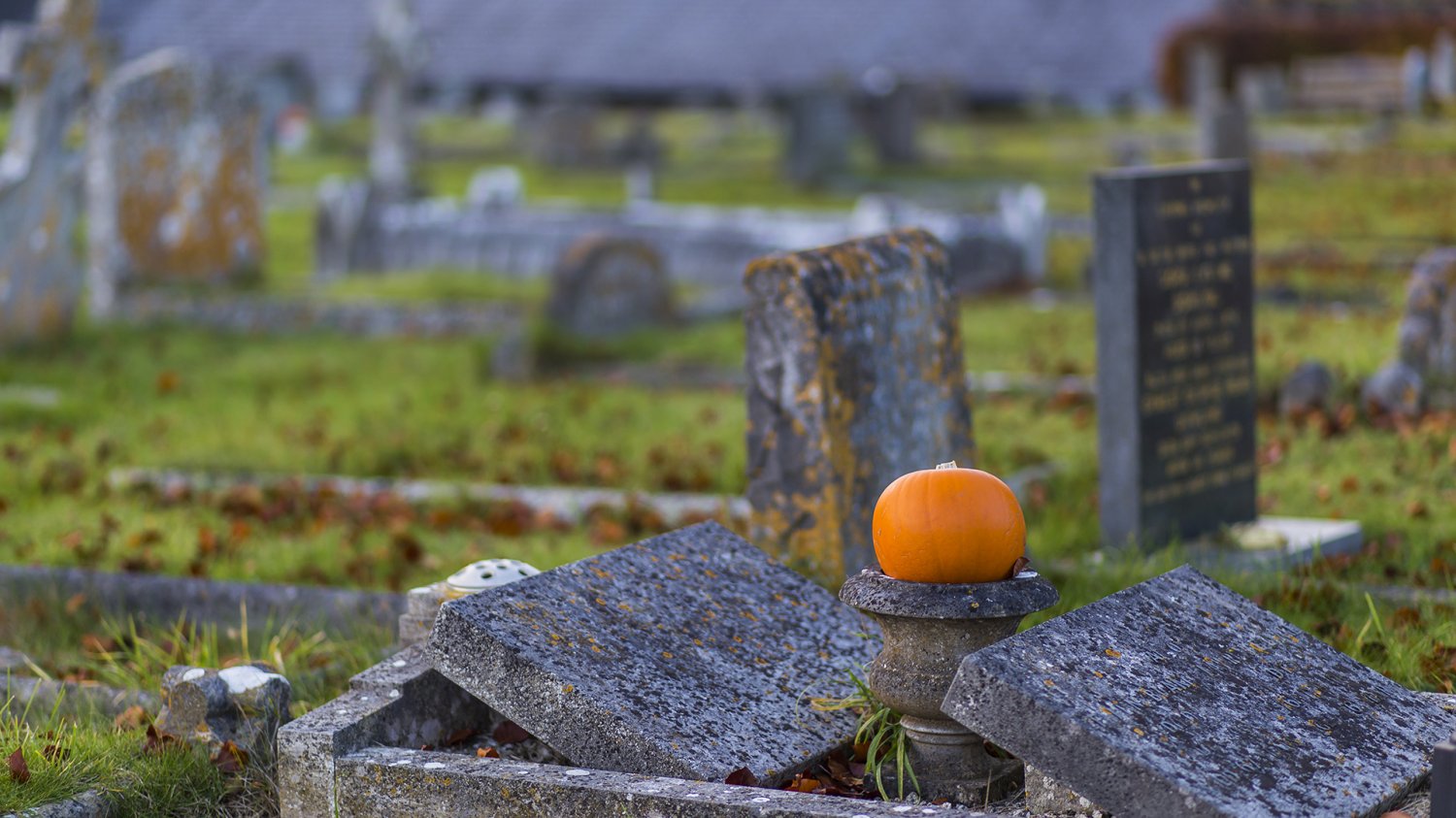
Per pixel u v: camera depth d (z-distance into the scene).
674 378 13.23
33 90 13.42
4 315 13.28
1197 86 35.25
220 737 4.59
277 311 15.29
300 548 7.26
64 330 13.86
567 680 3.86
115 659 5.75
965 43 37.47
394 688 4.25
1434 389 9.84
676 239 18.66
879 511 3.97
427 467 9.41
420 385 12.12
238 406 11.19
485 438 10.12
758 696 4.16
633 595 4.34
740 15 39.50
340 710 4.11
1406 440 8.74
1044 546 7.00
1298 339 12.05
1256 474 7.52
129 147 15.70
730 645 4.32
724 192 30.23
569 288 14.63
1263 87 34.72
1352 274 16.16
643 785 3.63
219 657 5.80
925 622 3.83
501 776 3.74
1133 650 3.69
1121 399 6.89
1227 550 6.93
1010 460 8.85
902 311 6.21
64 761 4.39
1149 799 3.23
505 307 14.91
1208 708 3.57
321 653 5.66
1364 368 10.41
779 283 5.77
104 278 15.58
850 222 18.47
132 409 11.09
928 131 40.16
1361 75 34.19
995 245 18.19
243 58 42.25
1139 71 35.72
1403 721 3.89
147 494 8.51
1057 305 16.19
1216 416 7.25
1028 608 3.81
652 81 38.22
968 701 3.42
